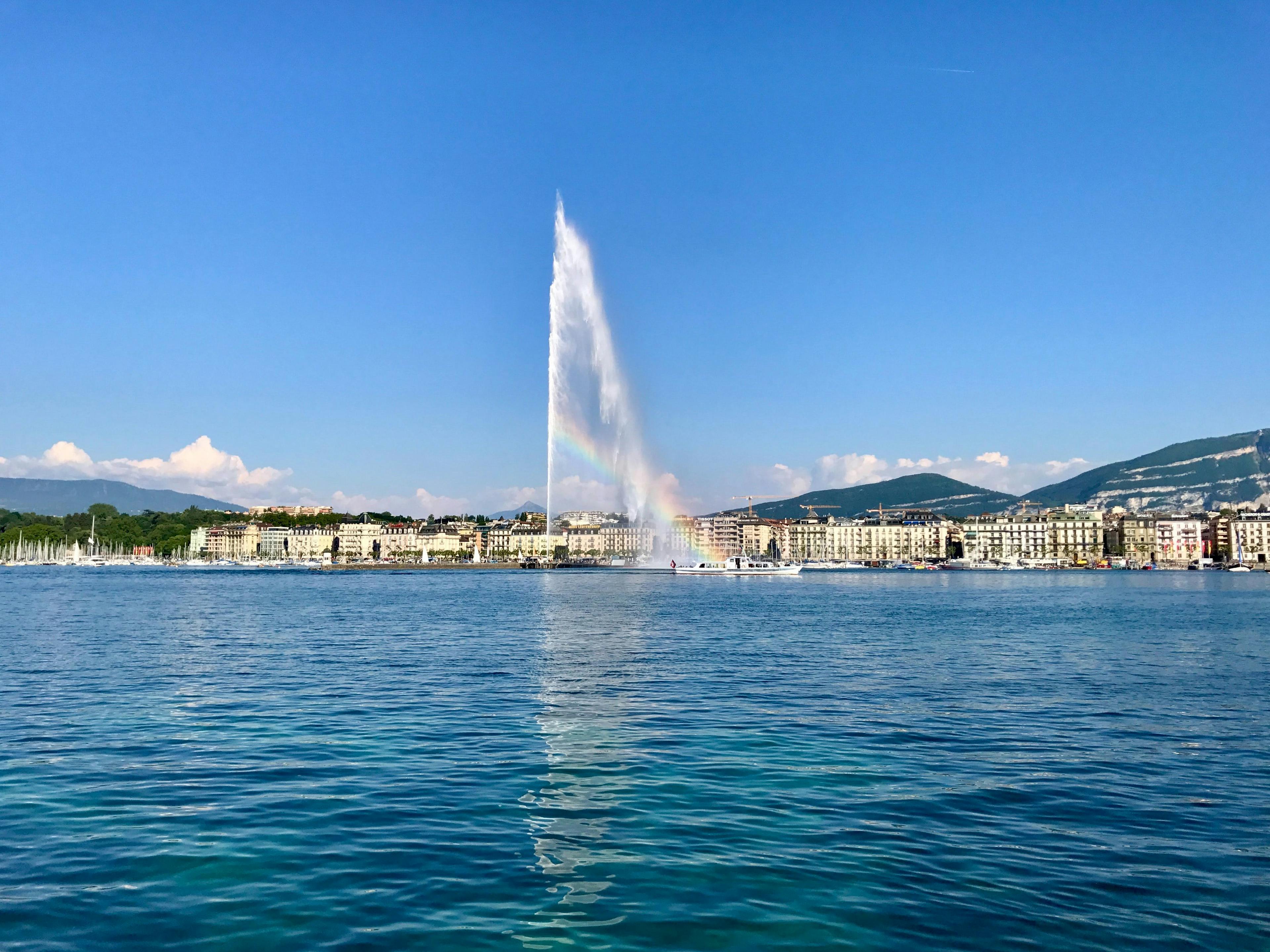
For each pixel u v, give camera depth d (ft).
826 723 122.42
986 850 71.61
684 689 152.25
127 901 61.98
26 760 99.71
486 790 87.97
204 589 647.56
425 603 435.53
